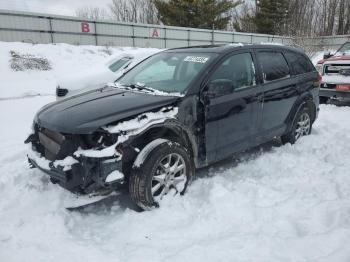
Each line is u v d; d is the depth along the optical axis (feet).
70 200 11.06
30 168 13.23
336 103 31.48
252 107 14.57
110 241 9.74
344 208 10.84
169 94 12.41
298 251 8.94
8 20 68.44
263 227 10.25
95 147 10.36
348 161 15.52
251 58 15.08
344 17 147.54
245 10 166.71
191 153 12.79
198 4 116.37
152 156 10.89
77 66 62.03
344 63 28.30
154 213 11.00
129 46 86.22
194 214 11.09
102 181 10.07
